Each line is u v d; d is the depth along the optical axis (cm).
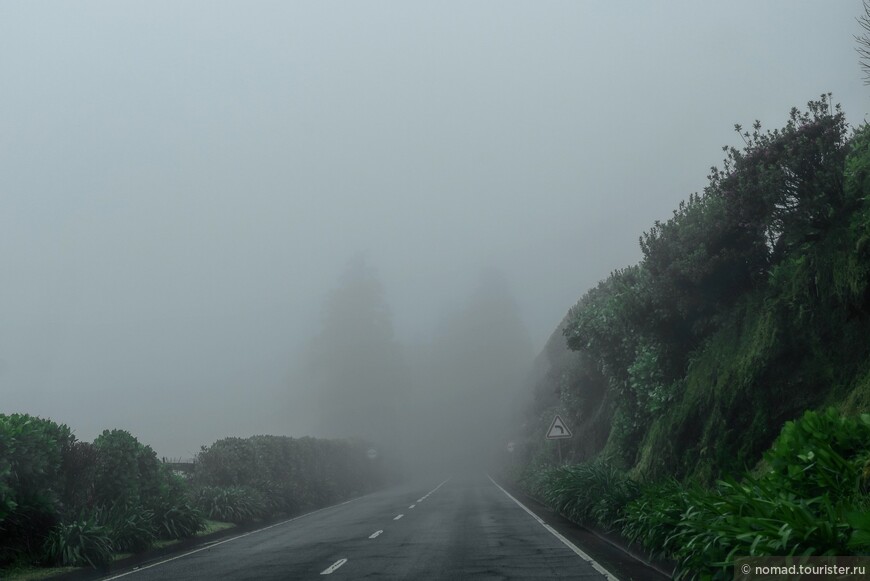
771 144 1144
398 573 1035
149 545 1407
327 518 2334
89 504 1422
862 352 982
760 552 595
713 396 1299
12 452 1129
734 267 1331
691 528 857
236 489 2222
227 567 1191
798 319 1110
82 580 1125
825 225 1079
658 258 1513
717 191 1320
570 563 1095
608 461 2181
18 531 1164
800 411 1061
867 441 711
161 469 1720
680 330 1562
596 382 3020
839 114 1101
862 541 525
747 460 1128
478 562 1127
